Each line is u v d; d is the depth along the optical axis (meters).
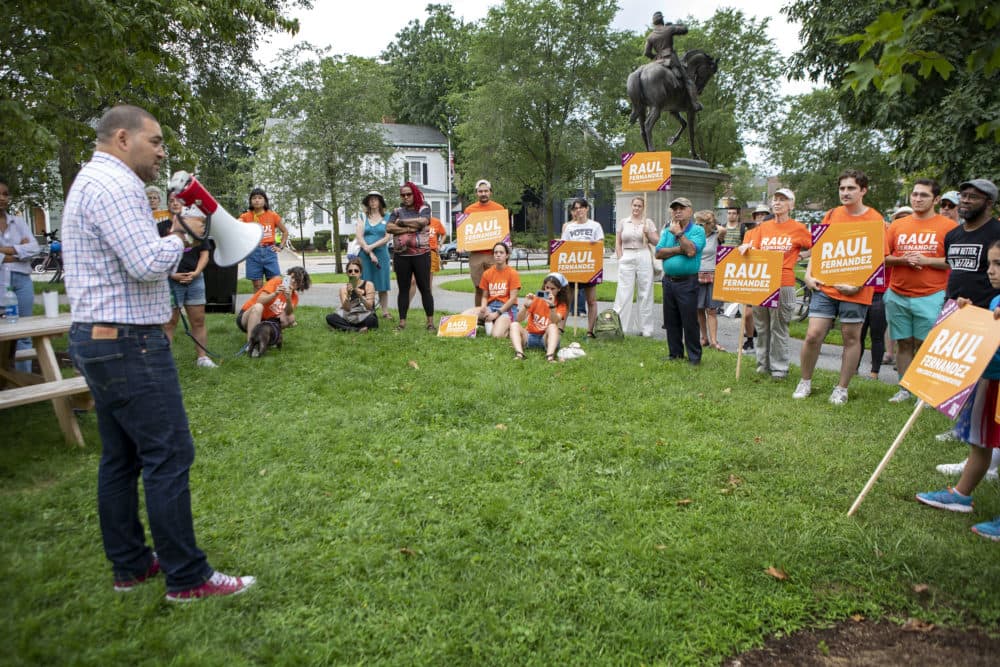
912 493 4.21
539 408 5.85
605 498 4.06
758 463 4.67
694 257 7.45
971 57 3.04
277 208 23.67
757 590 3.15
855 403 6.13
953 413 3.54
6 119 6.20
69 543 3.47
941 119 11.12
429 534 3.61
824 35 13.27
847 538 3.61
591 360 7.76
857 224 5.92
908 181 14.10
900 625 2.96
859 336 6.10
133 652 2.64
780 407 5.99
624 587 3.14
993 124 3.24
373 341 8.80
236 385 6.54
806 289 11.79
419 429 5.28
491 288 9.42
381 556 3.39
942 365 3.79
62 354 6.99
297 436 5.08
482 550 3.48
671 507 3.97
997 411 3.58
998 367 3.68
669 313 7.80
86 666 2.56
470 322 9.25
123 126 2.82
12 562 3.27
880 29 2.89
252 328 7.93
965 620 2.99
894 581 3.23
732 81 37.31
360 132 23.50
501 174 38.53
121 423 2.89
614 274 14.82
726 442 5.05
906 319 6.11
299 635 2.78
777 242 7.05
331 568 3.28
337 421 5.46
